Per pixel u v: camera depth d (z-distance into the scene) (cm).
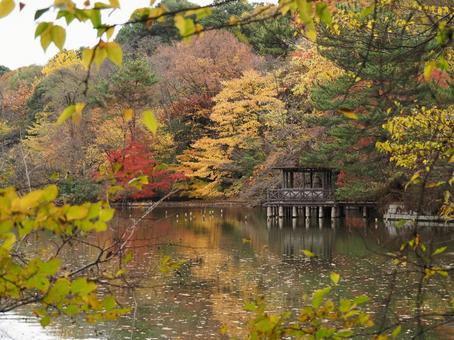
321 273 1648
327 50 1245
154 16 239
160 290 1380
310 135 3491
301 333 329
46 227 256
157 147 4003
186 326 1116
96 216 256
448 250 1592
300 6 261
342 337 325
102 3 230
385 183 2736
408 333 972
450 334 949
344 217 3444
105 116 3428
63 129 3341
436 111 721
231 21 260
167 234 2591
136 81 3544
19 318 1143
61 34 231
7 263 271
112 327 1109
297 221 3303
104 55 245
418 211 358
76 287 284
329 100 2297
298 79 3725
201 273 1642
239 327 1107
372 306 1153
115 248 446
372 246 2139
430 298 1147
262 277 1602
